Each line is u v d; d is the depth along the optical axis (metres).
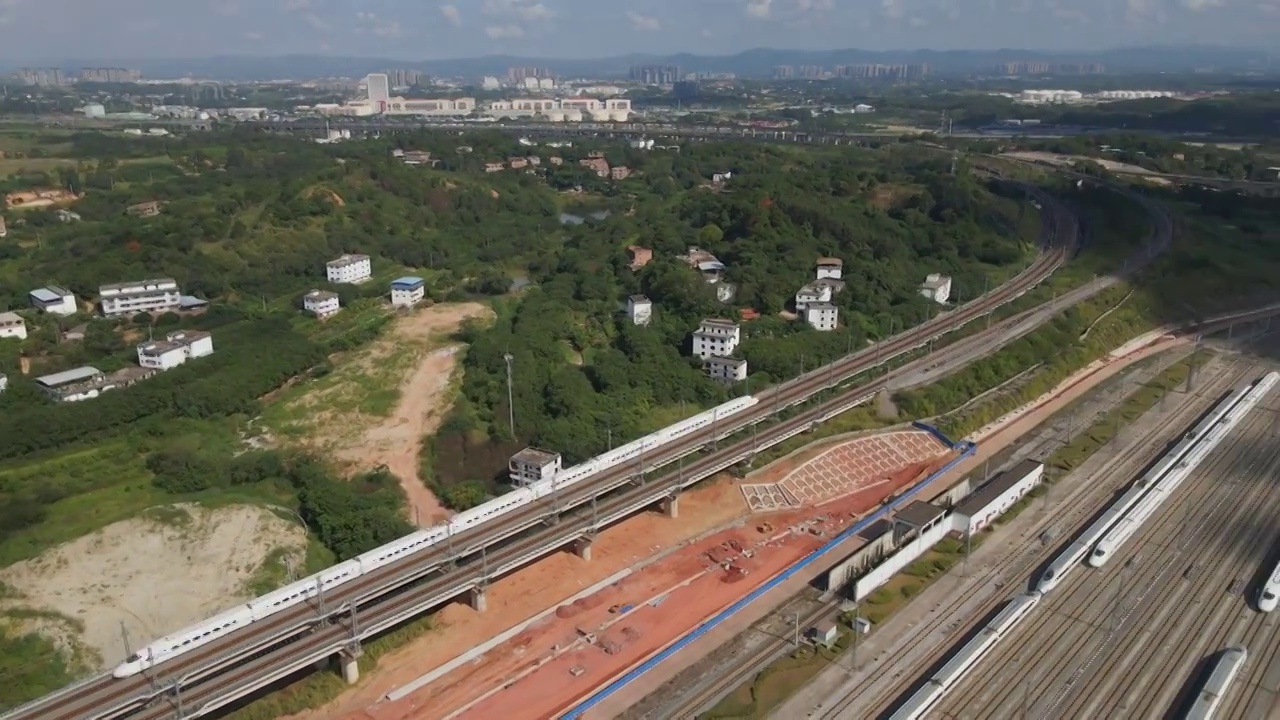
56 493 132.50
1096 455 154.12
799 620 109.00
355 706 95.81
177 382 168.75
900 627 106.56
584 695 97.12
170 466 138.50
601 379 168.12
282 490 138.00
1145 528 128.50
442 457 146.75
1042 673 97.94
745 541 128.62
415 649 104.19
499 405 160.00
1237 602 110.81
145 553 116.62
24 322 195.75
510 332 191.12
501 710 95.06
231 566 116.00
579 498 124.81
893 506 137.25
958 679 96.50
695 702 94.69
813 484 144.12
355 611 98.06
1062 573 116.19
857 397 165.38
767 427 154.00
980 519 127.62
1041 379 183.38
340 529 121.88
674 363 177.00
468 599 113.31
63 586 109.94
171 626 106.94
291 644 95.50
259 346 187.12
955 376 177.62
